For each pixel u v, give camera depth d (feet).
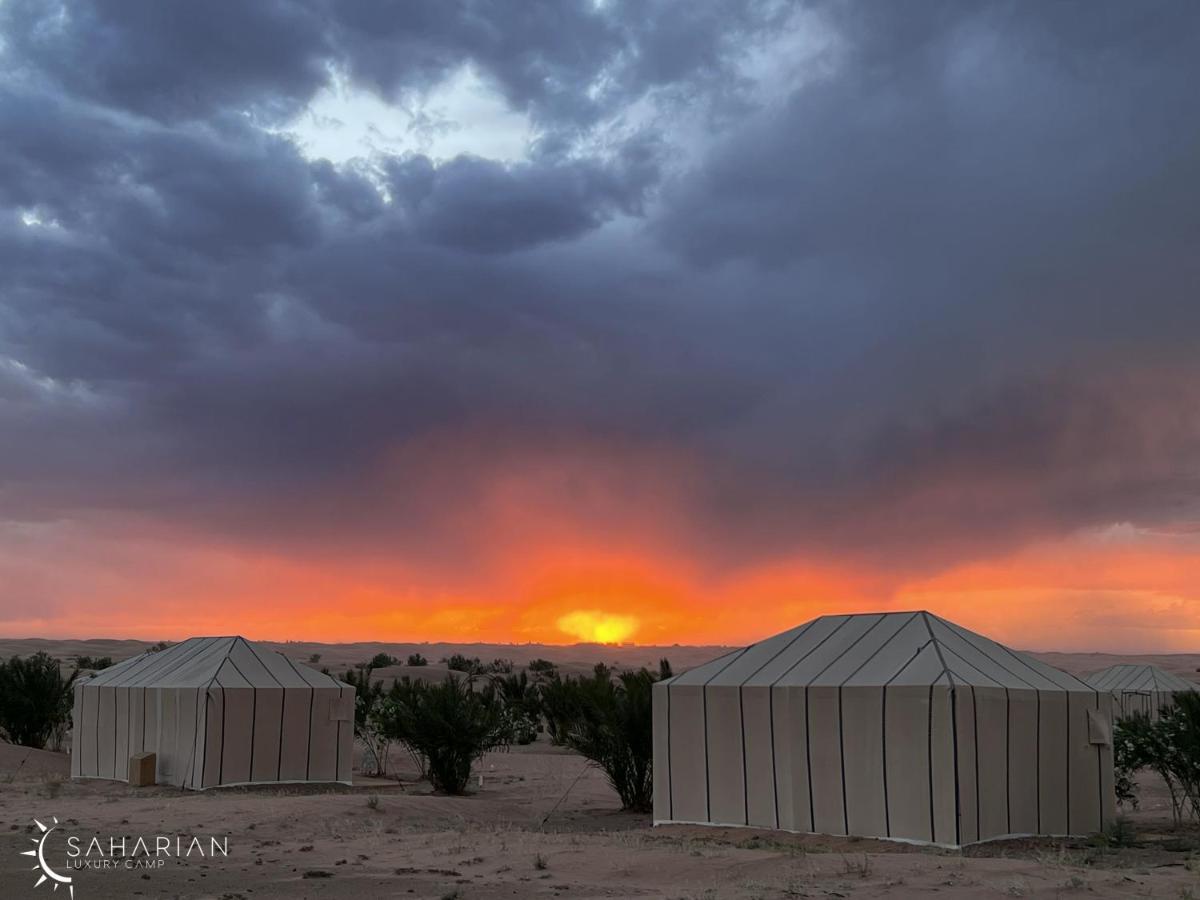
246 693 88.79
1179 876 43.01
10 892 38.81
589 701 82.99
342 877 42.88
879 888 39.91
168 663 97.14
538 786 98.99
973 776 57.98
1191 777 67.21
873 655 65.10
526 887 40.91
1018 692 61.31
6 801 72.02
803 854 49.42
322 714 92.63
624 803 80.28
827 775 61.82
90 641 431.02
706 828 65.10
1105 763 65.31
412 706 92.07
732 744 66.08
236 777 87.40
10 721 119.24
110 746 94.89
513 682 178.81
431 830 60.80
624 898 38.27
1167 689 143.64
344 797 75.66
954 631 66.74
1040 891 38.68
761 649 70.90
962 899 37.52
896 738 59.47
